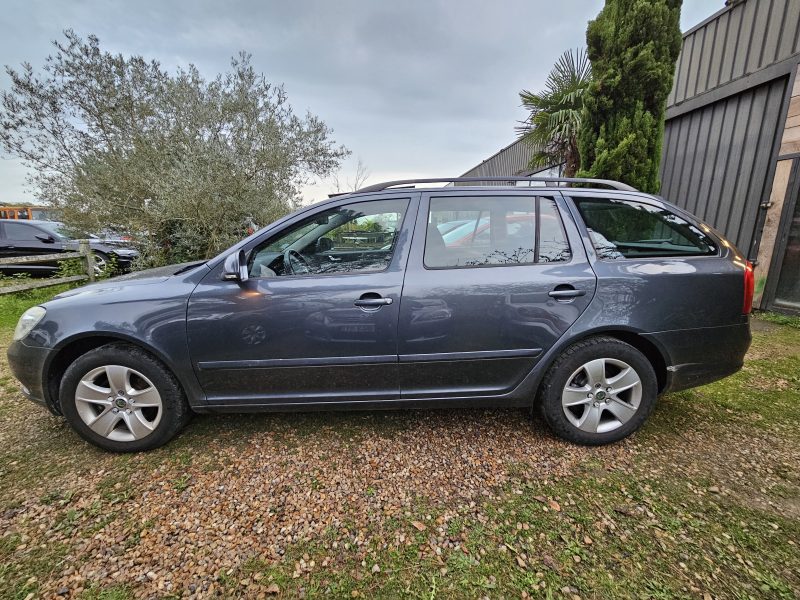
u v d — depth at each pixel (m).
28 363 2.19
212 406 2.26
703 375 2.31
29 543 1.66
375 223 2.28
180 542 1.67
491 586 1.47
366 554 1.61
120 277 2.55
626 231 2.29
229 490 1.98
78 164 7.27
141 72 7.41
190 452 2.29
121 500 1.91
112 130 7.49
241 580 1.50
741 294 2.27
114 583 1.48
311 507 1.87
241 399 2.26
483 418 2.64
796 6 4.34
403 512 1.83
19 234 8.21
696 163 5.82
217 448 2.32
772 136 4.73
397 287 2.15
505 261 2.22
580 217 2.28
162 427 2.25
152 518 1.80
